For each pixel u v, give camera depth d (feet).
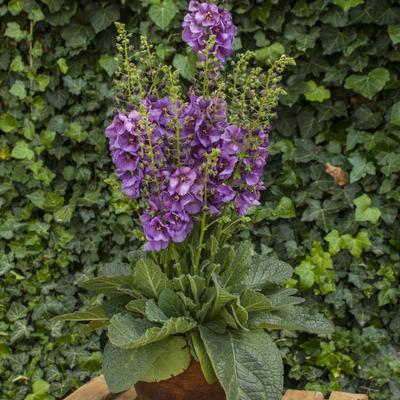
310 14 5.58
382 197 5.78
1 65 6.12
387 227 5.83
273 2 5.58
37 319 6.25
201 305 3.44
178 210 3.22
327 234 5.86
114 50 6.02
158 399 3.48
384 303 5.79
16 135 6.21
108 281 3.61
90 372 6.20
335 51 5.59
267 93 3.37
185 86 5.75
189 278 3.34
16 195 6.23
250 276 3.80
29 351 6.28
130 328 3.30
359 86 5.59
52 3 5.88
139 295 3.53
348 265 5.89
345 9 5.42
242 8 5.68
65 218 6.14
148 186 3.34
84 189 6.24
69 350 6.23
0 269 6.19
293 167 5.85
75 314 3.68
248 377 3.18
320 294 5.93
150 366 3.30
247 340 3.32
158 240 3.28
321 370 5.91
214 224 3.65
